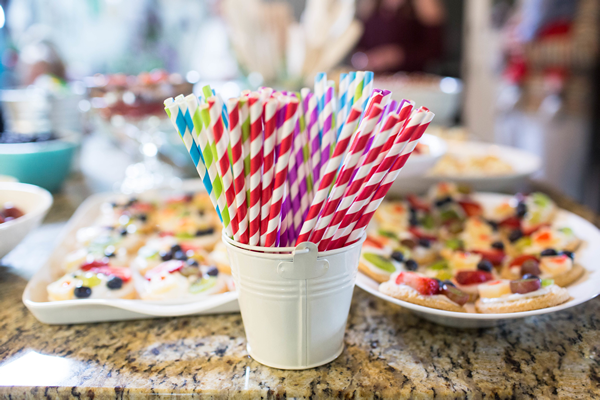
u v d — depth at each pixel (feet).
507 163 4.97
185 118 1.73
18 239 2.81
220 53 10.94
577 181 9.29
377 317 2.45
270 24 6.94
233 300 2.35
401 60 11.20
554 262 2.54
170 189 4.48
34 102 5.60
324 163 1.92
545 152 9.53
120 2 10.28
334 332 2.00
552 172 9.53
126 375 1.98
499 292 2.31
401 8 10.92
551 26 9.09
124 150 6.94
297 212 1.93
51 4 9.75
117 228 3.51
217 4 10.61
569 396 1.84
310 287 1.84
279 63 7.05
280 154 1.64
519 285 2.21
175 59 10.99
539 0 9.27
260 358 2.04
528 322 2.39
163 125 5.51
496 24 11.21
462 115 12.39
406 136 1.66
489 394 1.85
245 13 6.82
